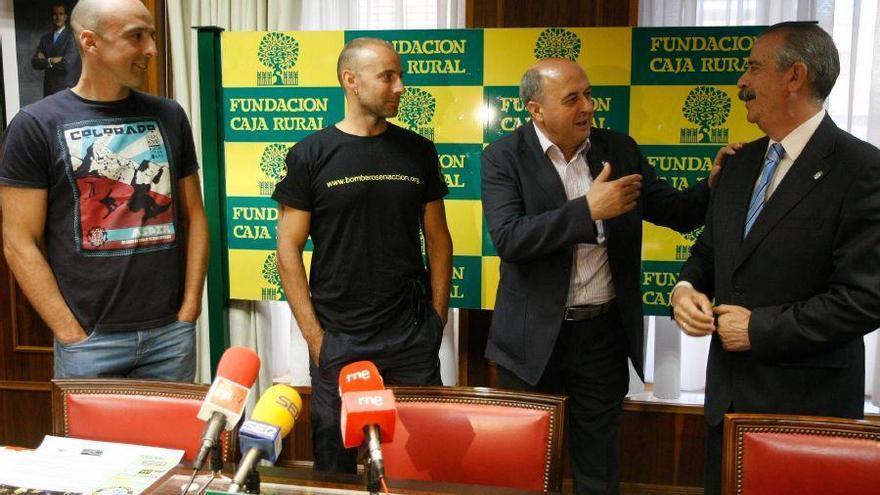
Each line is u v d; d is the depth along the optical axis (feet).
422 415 4.96
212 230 8.95
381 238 6.60
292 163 6.61
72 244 6.08
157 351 6.49
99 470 4.15
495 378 9.20
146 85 9.30
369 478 3.24
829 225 5.06
